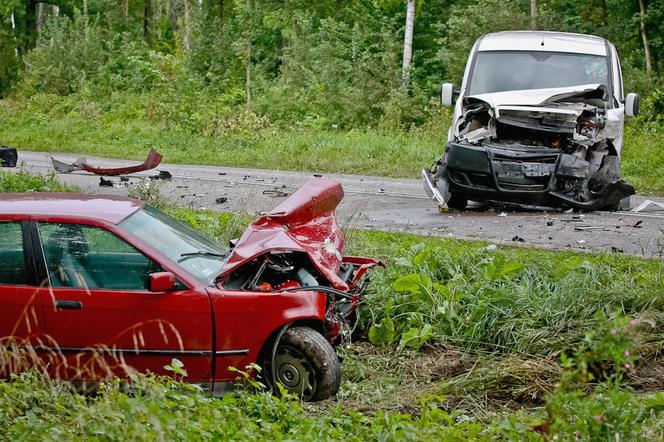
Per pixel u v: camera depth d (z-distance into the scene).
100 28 49.94
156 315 7.48
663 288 9.55
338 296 8.38
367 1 39.03
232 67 39.53
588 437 5.36
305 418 6.42
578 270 10.54
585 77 16.91
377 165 23.58
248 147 27.23
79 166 21.23
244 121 28.84
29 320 7.48
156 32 59.97
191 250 8.09
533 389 7.87
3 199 8.17
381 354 9.11
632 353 5.09
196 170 22.95
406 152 24.88
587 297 9.56
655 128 25.33
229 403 6.49
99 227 7.69
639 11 34.84
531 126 15.35
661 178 20.48
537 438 5.63
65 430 5.44
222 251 8.51
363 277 9.34
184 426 5.40
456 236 13.05
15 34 57.34
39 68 43.81
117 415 5.15
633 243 12.61
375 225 14.21
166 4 72.50
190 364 7.54
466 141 15.59
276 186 19.16
